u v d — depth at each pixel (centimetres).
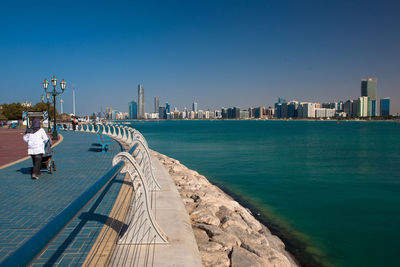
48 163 915
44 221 496
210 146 3634
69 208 203
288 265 509
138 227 410
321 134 7019
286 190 1312
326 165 2053
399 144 3978
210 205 700
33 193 677
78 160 1205
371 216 955
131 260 363
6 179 826
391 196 1206
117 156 403
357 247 723
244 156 2588
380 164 2092
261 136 6066
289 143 4138
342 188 1355
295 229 841
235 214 702
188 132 8231
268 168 1917
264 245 546
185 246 411
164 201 620
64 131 3853
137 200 414
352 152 2934
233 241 526
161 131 8988
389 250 706
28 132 822
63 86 2350
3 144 1902
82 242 409
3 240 419
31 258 133
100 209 546
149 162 703
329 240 766
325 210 1020
